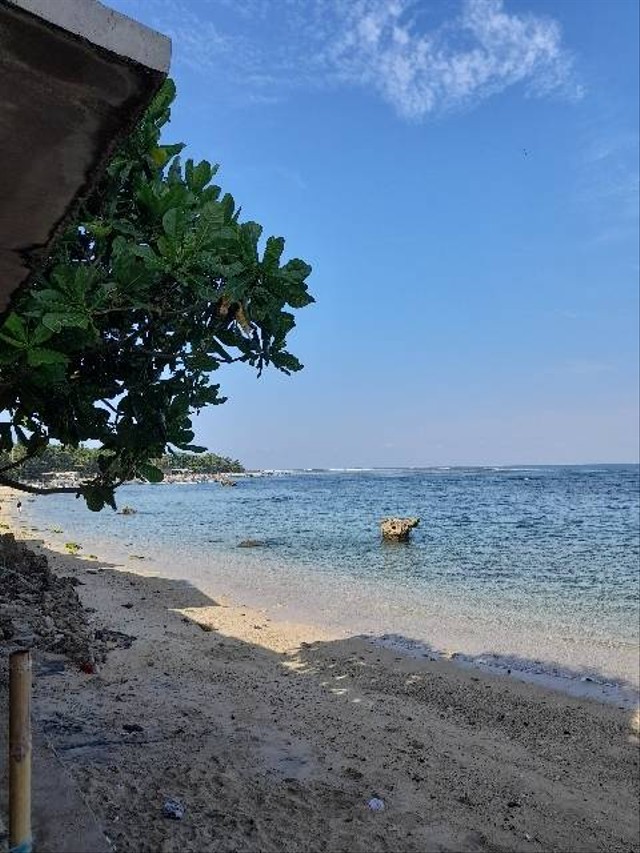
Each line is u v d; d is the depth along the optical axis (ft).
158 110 15.02
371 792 19.21
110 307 13.58
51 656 27.22
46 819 10.94
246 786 18.03
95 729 20.40
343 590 59.31
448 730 26.30
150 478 17.66
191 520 140.97
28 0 5.62
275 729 23.31
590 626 46.34
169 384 16.69
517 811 19.65
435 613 50.14
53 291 12.15
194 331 15.93
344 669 34.45
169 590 55.16
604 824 19.56
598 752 25.41
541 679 34.60
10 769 9.22
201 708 24.23
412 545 93.81
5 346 12.44
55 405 16.19
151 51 6.35
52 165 7.57
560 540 100.01
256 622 44.57
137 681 26.61
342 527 121.08
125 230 14.01
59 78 6.40
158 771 17.95
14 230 8.78
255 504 201.36
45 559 45.75
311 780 19.33
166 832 14.64
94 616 39.75
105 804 15.52
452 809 19.04
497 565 75.00
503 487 298.97
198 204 15.39
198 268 13.75
